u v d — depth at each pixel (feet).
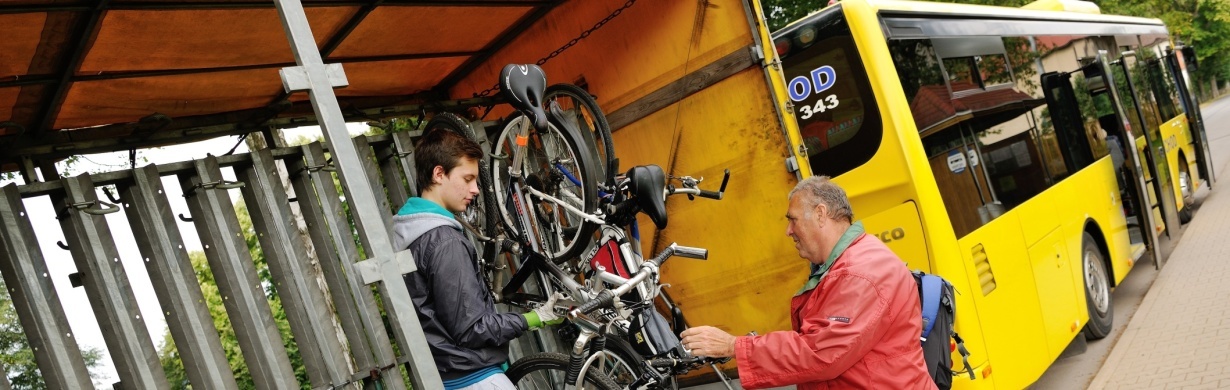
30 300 11.78
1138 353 21.99
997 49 22.08
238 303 13.61
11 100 14.71
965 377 15.99
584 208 13.64
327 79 9.12
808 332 10.46
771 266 16.90
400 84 20.99
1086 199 23.93
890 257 10.59
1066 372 22.20
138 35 13.65
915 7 19.29
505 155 15.26
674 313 13.66
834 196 11.00
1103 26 33.04
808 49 17.70
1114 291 30.27
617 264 13.00
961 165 18.06
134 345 12.35
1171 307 25.93
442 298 11.27
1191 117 44.21
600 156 17.98
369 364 14.53
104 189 13.29
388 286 9.13
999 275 17.81
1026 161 21.04
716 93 16.83
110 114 17.10
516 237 14.69
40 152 16.52
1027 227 19.66
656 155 17.95
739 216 17.10
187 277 13.15
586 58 18.85
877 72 16.93
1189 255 32.89
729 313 17.79
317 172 14.83
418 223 11.56
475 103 20.18
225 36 14.70
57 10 11.87
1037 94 23.35
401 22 16.67
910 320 10.40
